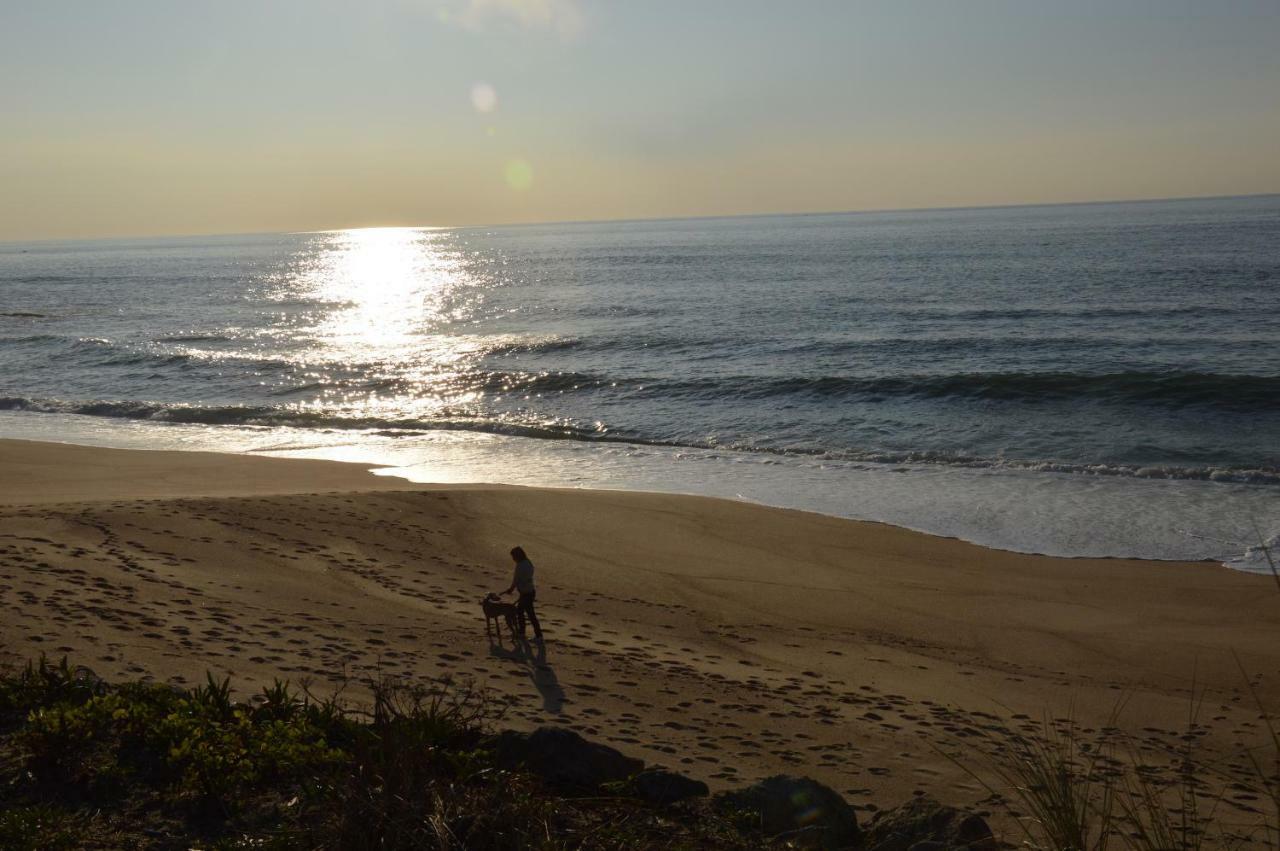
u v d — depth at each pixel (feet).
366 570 51.65
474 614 45.27
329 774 19.97
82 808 19.74
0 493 72.84
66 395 134.82
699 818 20.16
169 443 100.73
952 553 60.80
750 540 62.95
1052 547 61.98
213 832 18.88
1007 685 39.73
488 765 20.89
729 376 128.47
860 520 68.95
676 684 36.40
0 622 33.88
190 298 328.49
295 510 63.41
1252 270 247.50
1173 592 53.31
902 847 19.02
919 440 95.20
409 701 29.32
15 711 24.29
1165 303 190.49
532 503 69.97
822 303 224.94
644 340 169.99
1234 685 40.96
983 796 26.45
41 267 622.95
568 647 40.60
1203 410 99.55
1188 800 27.02
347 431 107.65
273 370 150.82
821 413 108.58
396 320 234.79
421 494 70.38
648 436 102.06
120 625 35.60
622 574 55.52
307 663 33.94
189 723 22.57
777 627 47.42
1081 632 47.75
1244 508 69.15
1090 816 24.26
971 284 252.83
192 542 53.42
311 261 643.04
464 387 131.44
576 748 22.20
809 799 21.16
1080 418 99.96
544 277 381.81
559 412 115.34
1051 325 170.30
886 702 36.29
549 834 17.25
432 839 16.92
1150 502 71.67
